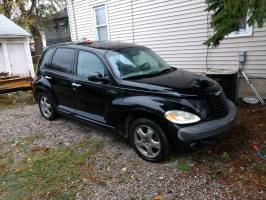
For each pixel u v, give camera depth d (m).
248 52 7.31
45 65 6.32
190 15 8.34
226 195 3.36
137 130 4.36
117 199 3.46
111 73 4.70
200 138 3.81
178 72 5.04
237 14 4.29
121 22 10.54
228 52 7.72
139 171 4.04
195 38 8.41
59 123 6.38
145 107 4.08
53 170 4.24
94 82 4.95
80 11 12.10
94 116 5.14
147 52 5.56
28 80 10.62
